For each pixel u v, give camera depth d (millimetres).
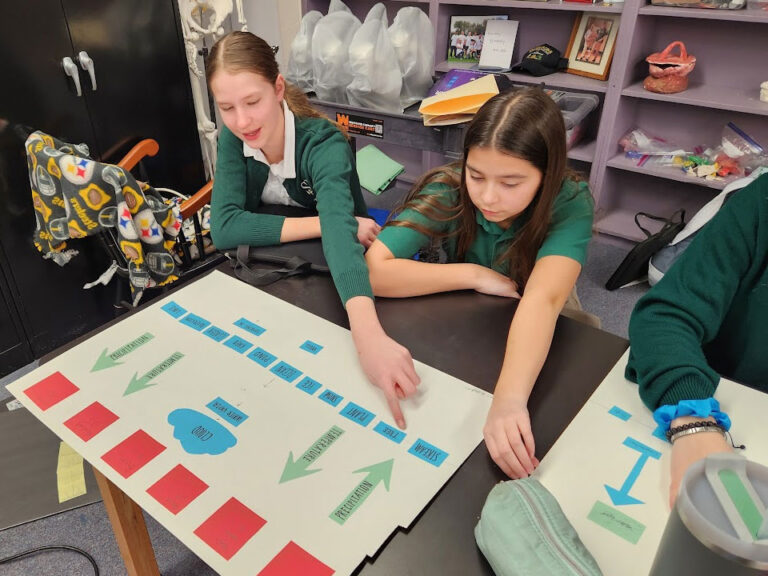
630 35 2301
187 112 2316
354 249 1066
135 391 830
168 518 652
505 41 2785
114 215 1686
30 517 1395
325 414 783
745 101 2266
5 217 1875
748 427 748
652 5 2275
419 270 1062
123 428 770
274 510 656
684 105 2588
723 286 894
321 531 631
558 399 806
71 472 1486
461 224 1189
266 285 1073
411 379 826
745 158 2404
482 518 611
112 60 2004
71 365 879
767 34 2283
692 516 409
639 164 2555
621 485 678
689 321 870
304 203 1422
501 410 762
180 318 978
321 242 1181
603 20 2564
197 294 1044
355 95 2174
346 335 937
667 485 677
